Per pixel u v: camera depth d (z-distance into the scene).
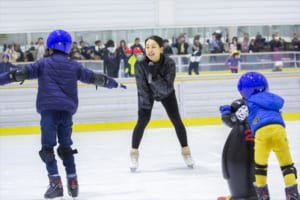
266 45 15.34
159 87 6.80
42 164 7.83
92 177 6.66
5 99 12.02
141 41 15.50
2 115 12.03
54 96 5.02
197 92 12.64
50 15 13.68
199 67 14.37
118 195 5.59
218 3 14.07
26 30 13.68
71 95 5.13
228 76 12.73
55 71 5.09
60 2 13.66
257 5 14.23
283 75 13.00
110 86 5.45
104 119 12.30
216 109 12.72
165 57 6.79
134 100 12.36
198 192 5.61
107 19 13.77
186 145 7.04
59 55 5.20
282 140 4.34
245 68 14.56
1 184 6.45
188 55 14.09
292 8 14.38
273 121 4.33
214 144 9.29
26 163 7.96
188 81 12.60
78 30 13.74
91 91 12.23
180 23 13.97
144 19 13.86
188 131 11.34
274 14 14.33
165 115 12.30
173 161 7.68
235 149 4.49
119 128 12.31
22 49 15.31
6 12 13.61
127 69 13.69
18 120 12.07
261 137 4.32
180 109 12.60
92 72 5.31
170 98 6.93
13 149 9.50
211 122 12.68
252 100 4.41
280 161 4.43
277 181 5.98
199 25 14.06
